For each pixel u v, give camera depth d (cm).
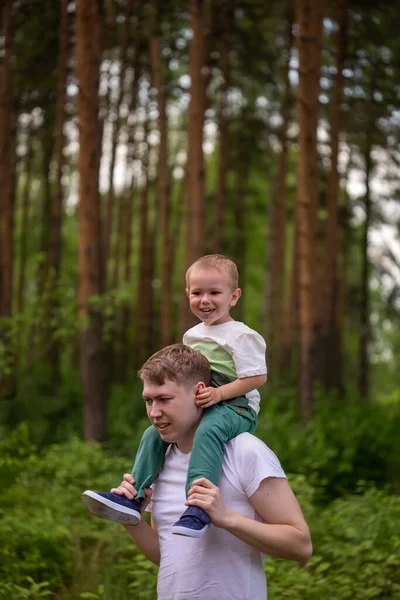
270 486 295
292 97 1697
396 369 3672
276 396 1354
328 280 1509
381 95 1491
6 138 1304
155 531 325
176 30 1532
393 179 1816
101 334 1090
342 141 1767
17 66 1515
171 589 301
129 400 1345
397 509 657
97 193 1066
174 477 311
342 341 2016
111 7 1448
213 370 324
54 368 1511
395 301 2089
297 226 1822
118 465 812
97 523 663
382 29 1384
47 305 1114
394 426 1150
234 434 304
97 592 533
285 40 1633
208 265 330
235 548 298
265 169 2147
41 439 1211
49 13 1421
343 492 906
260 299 3041
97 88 1057
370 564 559
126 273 1862
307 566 596
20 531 593
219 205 1739
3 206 1308
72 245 2447
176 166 1881
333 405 1271
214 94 1938
